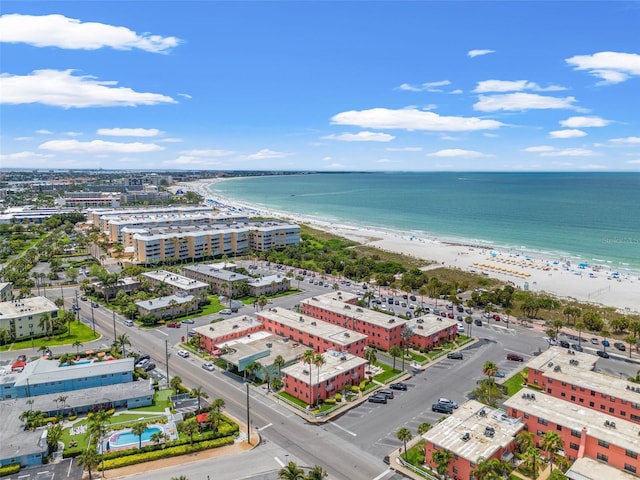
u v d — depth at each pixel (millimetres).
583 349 172875
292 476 88250
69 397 126375
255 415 123625
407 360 160750
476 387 140125
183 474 98438
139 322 196625
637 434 100500
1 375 141250
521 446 103562
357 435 114250
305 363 142250
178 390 134875
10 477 97062
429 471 99688
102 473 98562
